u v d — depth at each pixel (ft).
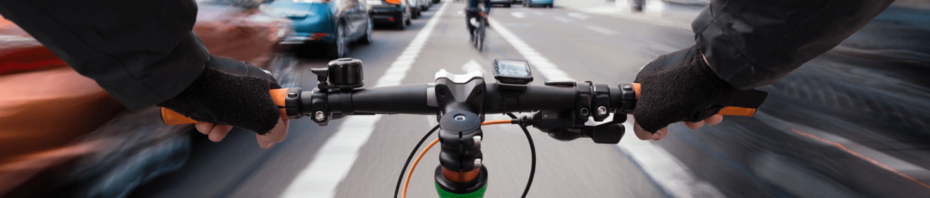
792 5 1.77
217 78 2.28
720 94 2.36
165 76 1.94
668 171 9.53
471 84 2.63
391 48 28.96
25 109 6.07
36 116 6.21
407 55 25.81
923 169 9.92
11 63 5.98
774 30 1.87
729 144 11.09
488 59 25.03
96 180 7.45
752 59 2.03
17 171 6.18
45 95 6.30
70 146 6.78
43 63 6.31
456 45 31.01
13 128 5.99
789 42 1.87
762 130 12.21
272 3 20.31
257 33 12.62
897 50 22.35
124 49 1.72
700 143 11.05
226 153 10.03
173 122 2.48
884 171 9.80
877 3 1.67
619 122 2.93
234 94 2.31
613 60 24.89
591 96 2.78
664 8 65.41
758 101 2.40
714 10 2.17
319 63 21.57
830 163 10.17
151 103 2.01
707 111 2.43
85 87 6.81
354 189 8.64
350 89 2.76
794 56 1.91
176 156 9.27
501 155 10.21
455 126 2.23
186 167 9.27
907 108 14.69
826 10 1.71
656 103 2.49
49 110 6.35
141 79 1.86
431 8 98.02
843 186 9.11
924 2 25.03
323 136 11.15
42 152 6.41
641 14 62.75
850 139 11.81
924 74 18.95
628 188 8.82
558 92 2.80
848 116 13.89
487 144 10.80
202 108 2.25
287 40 15.60
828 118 13.60
